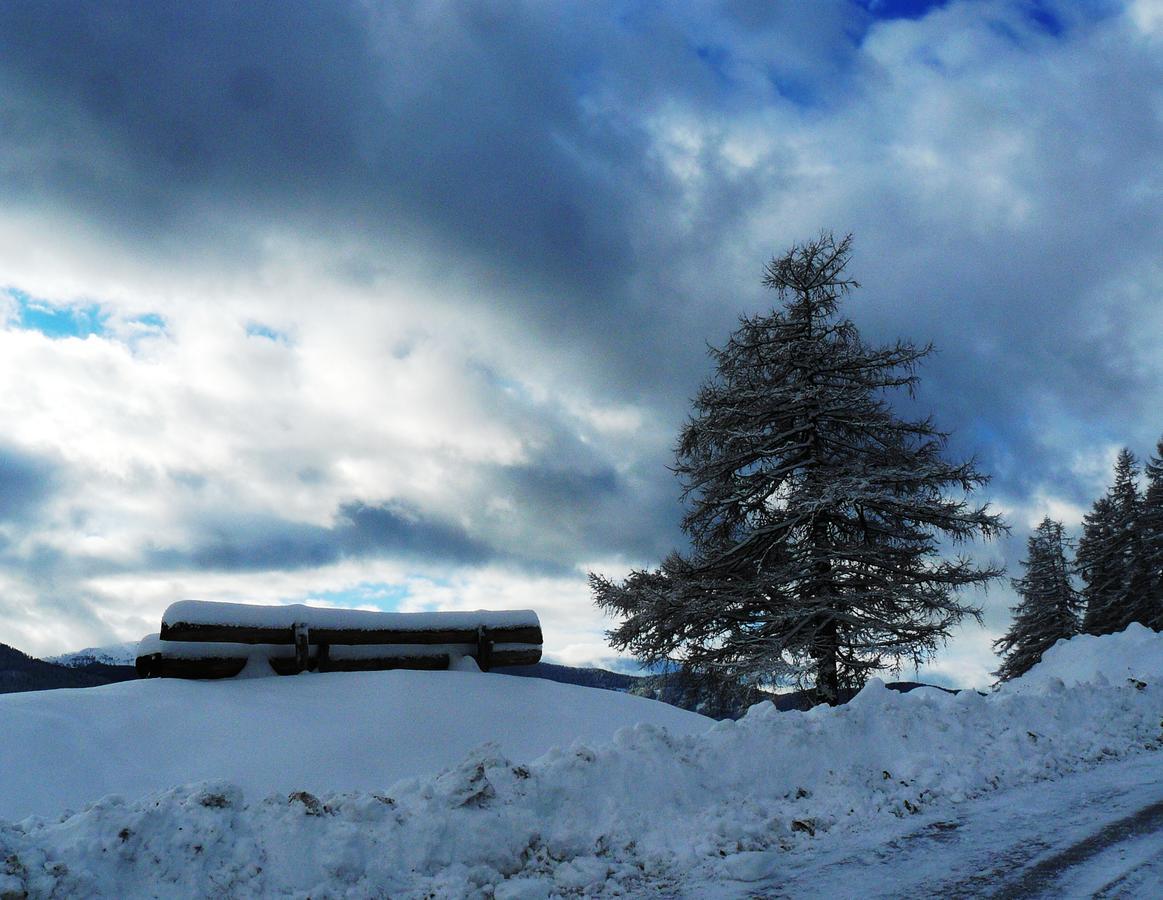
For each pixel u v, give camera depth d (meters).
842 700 17.72
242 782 6.33
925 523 18.12
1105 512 42.59
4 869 3.72
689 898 4.41
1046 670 19.55
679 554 19.39
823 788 6.55
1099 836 5.41
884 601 17.64
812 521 18.17
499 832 4.92
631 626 19.02
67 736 6.34
